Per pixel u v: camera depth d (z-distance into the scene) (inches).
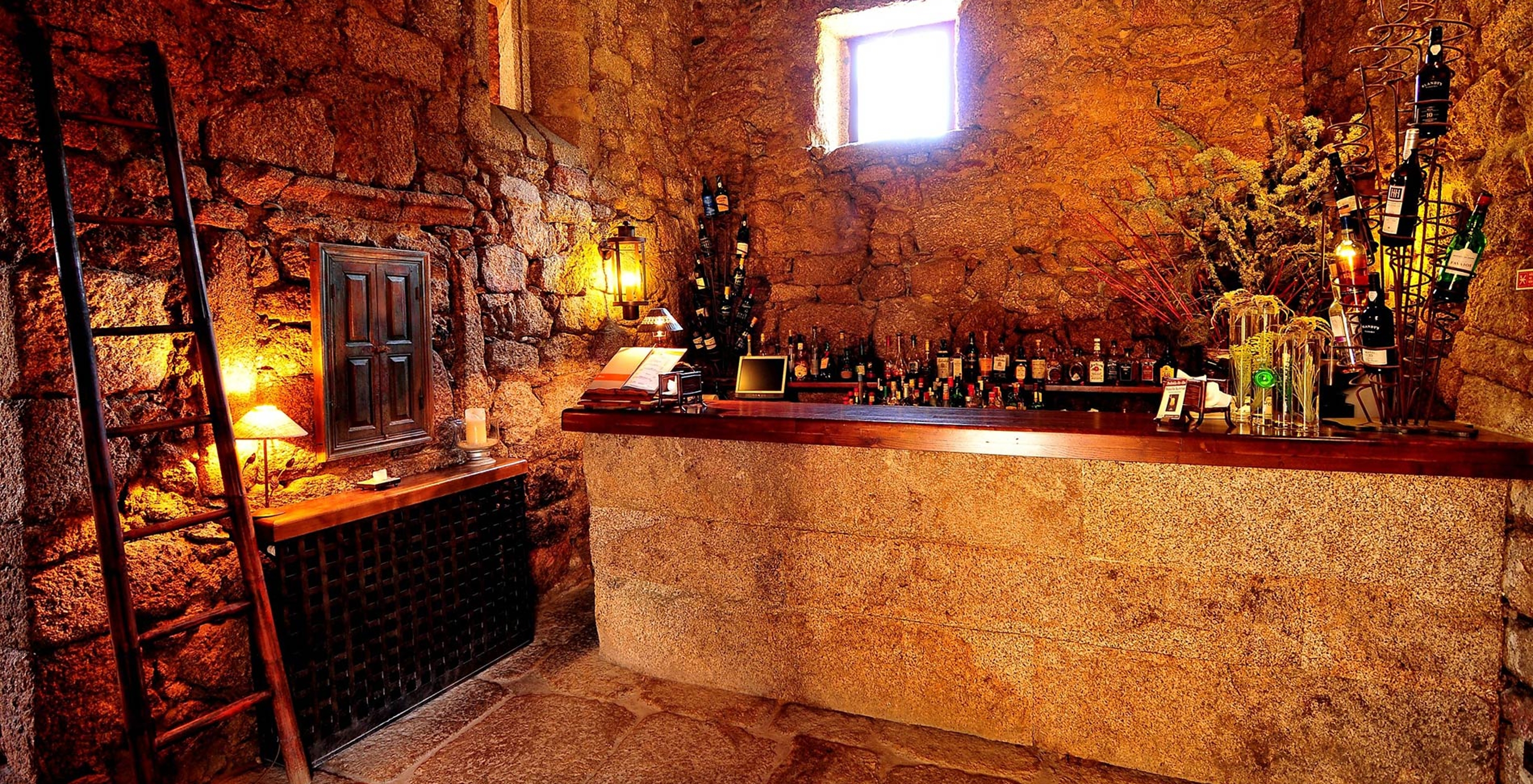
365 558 93.4
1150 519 78.7
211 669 84.4
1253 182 114.9
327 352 95.6
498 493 113.3
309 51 96.7
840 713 94.7
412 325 108.1
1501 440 66.4
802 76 174.9
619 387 106.2
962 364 157.4
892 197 168.7
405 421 107.1
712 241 186.1
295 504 89.5
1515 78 70.4
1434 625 70.2
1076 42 151.5
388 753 87.7
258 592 79.0
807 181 176.4
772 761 84.4
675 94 178.7
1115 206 149.2
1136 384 144.4
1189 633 78.7
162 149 78.7
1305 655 74.6
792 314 178.1
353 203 101.3
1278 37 138.2
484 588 110.3
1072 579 82.7
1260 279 115.1
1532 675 63.8
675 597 103.5
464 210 117.2
